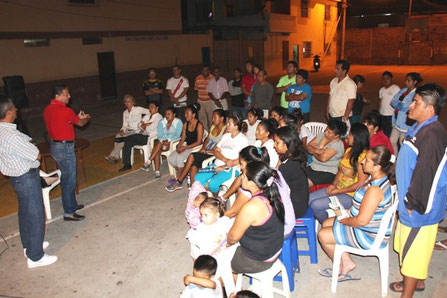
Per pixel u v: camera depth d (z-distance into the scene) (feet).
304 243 14.88
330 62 107.04
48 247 15.17
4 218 17.94
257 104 26.27
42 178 17.22
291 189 12.56
